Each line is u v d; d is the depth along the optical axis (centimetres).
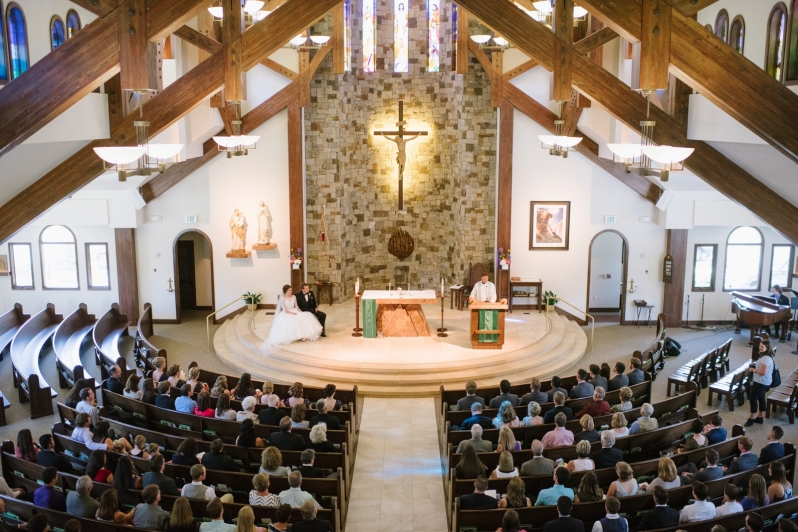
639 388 1231
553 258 2036
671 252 2011
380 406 1406
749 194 1240
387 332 1744
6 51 1008
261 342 1712
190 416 1059
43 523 682
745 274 2064
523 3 1795
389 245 2178
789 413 1355
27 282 2034
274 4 1708
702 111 1189
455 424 1118
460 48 1905
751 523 680
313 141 2003
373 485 1084
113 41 951
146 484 823
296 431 1036
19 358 1569
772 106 964
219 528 704
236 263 2034
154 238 2014
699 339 1933
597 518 788
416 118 2098
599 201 2002
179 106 1252
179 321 2052
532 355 1619
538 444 883
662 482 831
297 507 791
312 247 2058
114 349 1700
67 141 1125
